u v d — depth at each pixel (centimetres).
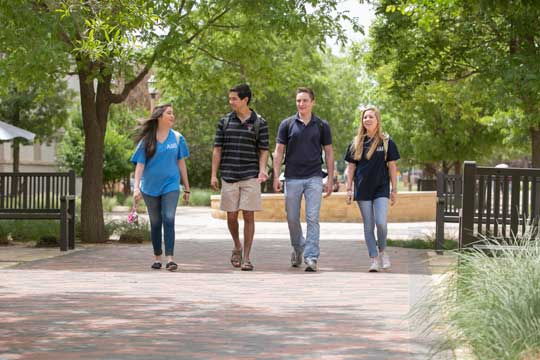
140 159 1122
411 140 4150
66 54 1427
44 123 4059
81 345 572
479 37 1888
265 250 1480
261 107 4538
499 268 595
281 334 616
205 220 2780
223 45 1842
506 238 783
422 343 576
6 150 4978
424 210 2956
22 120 4006
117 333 620
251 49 1833
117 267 1158
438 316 595
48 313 718
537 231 772
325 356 534
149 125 1130
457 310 554
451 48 1884
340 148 6053
